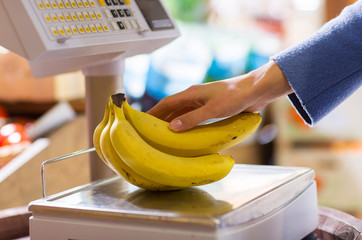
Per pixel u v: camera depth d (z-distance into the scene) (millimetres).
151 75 2568
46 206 821
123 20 955
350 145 2590
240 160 2576
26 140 1820
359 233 979
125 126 822
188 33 2631
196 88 916
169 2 2639
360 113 2562
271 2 2684
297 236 926
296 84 902
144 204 814
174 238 730
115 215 768
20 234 1106
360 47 905
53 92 2205
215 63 2621
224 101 874
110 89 1106
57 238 816
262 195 827
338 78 916
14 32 824
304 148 2623
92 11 908
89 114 1118
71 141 1684
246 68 2645
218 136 870
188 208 778
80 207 798
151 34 1002
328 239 1062
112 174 1138
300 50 917
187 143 858
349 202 2566
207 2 2676
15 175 1566
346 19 921
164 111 937
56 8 853
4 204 1523
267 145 2705
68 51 848
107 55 1025
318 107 925
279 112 2639
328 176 2588
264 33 2686
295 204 916
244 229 766
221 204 791
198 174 834
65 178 1628
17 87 2209
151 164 808
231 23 2695
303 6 2676
